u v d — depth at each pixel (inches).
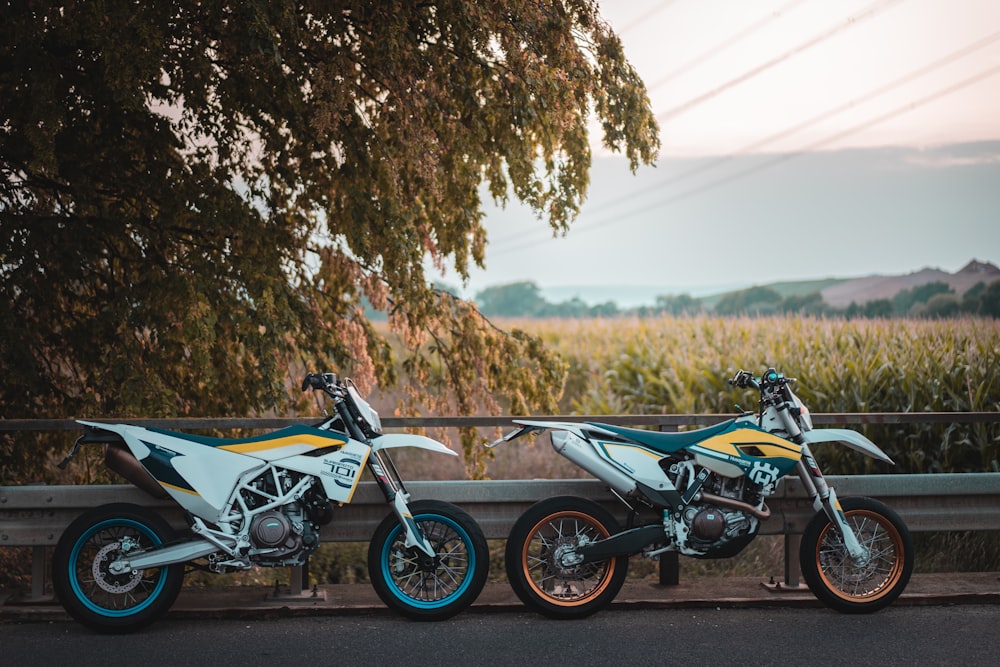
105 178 314.3
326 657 179.6
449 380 380.2
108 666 173.9
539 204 320.5
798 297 4421.8
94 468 312.7
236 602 210.7
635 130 312.2
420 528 204.5
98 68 293.1
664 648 185.5
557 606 203.3
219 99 302.8
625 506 222.4
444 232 349.1
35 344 312.3
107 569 191.5
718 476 209.0
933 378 406.3
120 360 299.7
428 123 314.5
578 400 734.5
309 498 202.5
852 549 203.2
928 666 175.3
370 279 350.3
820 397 437.1
